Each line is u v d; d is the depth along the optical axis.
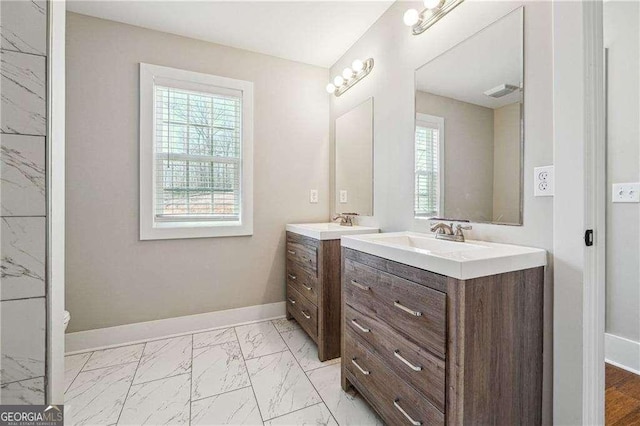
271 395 1.59
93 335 2.12
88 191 2.10
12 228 0.70
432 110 1.73
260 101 2.63
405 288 1.17
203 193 2.47
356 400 1.55
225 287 2.53
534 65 1.22
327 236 1.99
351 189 2.56
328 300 1.98
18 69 0.70
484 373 0.99
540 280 1.15
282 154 2.73
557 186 1.13
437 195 1.70
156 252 2.30
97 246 2.13
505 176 1.34
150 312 2.29
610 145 1.93
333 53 2.65
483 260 0.98
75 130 2.05
